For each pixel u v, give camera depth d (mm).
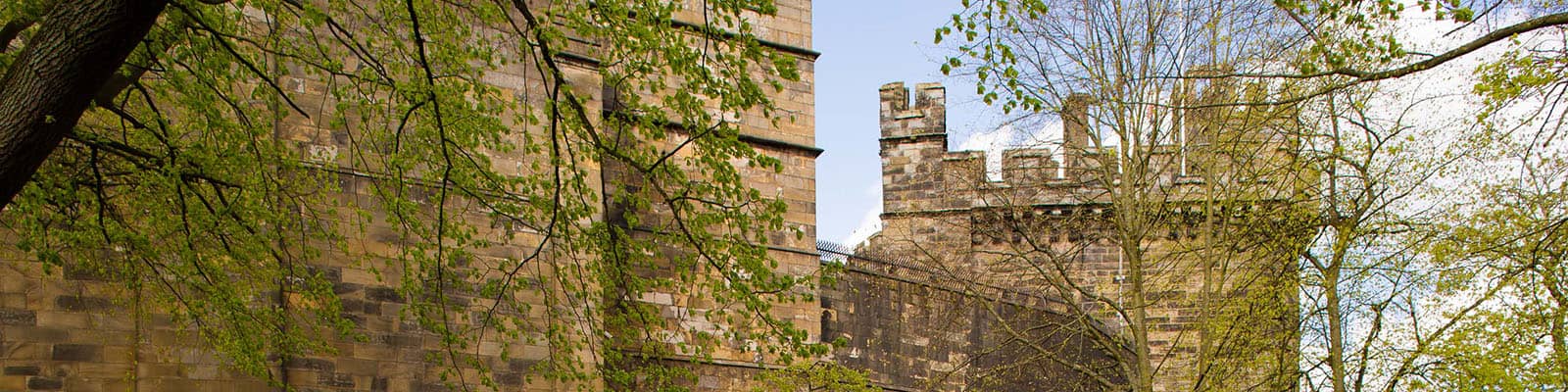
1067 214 37500
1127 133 26891
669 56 16703
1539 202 21156
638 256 19031
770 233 30719
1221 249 27391
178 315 19812
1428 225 24766
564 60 27391
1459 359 23562
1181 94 26141
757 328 29688
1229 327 26969
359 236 23859
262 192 18656
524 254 25562
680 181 17828
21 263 20484
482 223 25125
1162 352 34781
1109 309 32625
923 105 40406
